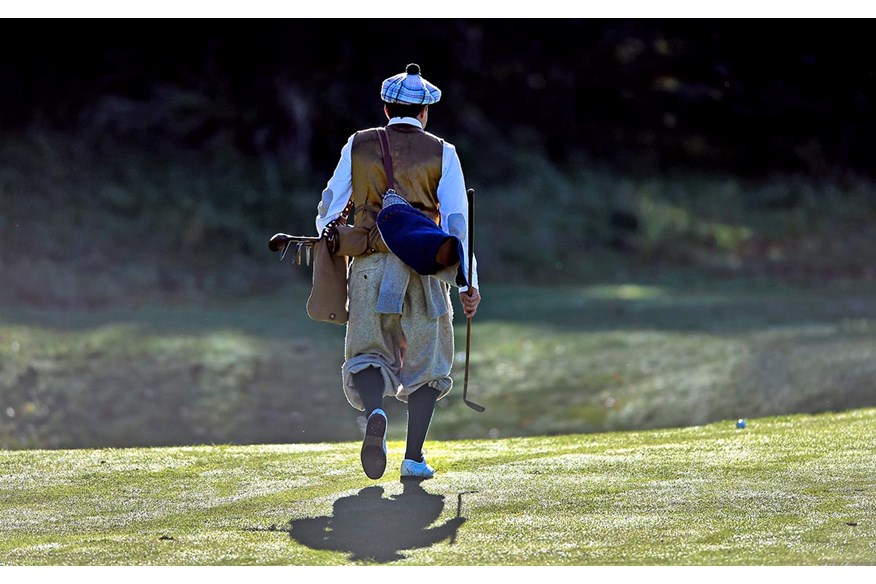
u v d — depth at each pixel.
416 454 16.66
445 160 16.08
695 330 54.19
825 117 107.69
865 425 21.23
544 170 97.06
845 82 105.88
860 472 16.56
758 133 108.25
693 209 98.00
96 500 15.58
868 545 12.97
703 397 37.88
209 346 49.47
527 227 87.69
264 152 91.00
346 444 20.50
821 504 14.80
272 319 59.38
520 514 14.55
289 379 42.81
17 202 75.12
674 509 14.67
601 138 106.38
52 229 72.75
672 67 105.88
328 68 95.00
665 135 108.00
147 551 13.18
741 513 14.44
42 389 39.31
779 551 12.82
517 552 12.97
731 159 109.00
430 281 15.91
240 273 73.62
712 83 105.94
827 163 108.00
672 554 12.79
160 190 81.31
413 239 15.23
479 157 96.44
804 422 22.55
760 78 106.12
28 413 35.97
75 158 82.88
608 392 40.00
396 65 96.50
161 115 88.75
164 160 85.75
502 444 20.41
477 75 102.00
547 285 78.19
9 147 82.25
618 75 105.50
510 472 17.02
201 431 34.69
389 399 39.59
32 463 18.09
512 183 95.31
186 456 18.73
